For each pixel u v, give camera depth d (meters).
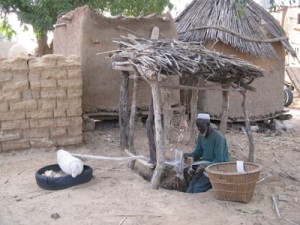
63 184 5.36
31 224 4.32
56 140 7.27
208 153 5.84
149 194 5.23
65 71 7.11
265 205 5.04
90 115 8.56
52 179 5.30
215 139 5.73
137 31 8.75
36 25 13.32
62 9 12.77
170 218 4.52
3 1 13.62
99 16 8.37
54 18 13.45
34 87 6.93
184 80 8.88
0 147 6.90
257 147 8.36
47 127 7.16
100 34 8.41
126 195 5.18
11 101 6.84
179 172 5.82
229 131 9.70
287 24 21.39
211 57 5.57
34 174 6.02
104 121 9.41
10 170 6.21
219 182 4.98
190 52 5.55
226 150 5.80
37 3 13.00
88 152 7.22
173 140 7.61
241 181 4.89
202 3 10.26
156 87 5.18
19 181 5.71
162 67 5.05
